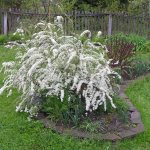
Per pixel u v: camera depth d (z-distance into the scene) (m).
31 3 12.66
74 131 4.75
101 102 4.97
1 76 6.95
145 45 10.62
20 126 4.92
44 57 5.23
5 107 5.57
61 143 4.57
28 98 5.30
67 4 12.72
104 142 4.62
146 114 5.55
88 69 5.14
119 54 7.30
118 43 7.97
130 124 5.01
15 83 5.55
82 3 14.44
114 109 5.18
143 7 13.53
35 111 5.11
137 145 4.64
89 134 4.69
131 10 13.64
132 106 5.67
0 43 10.41
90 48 5.58
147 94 6.55
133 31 12.31
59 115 4.91
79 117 4.91
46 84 5.05
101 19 12.10
